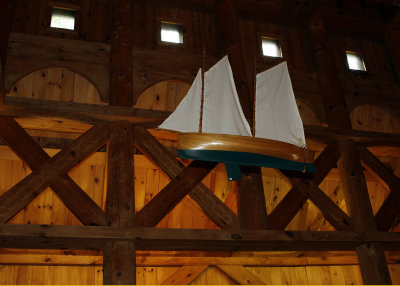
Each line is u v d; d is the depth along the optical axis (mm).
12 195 4172
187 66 5887
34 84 5453
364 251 4980
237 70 5914
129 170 4594
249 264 6785
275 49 6691
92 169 5871
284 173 5188
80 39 5719
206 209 4668
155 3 6414
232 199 5980
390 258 7238
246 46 6449
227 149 4047
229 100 4508
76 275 6203
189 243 4465
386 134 5754
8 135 4531
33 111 4660
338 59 6840
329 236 4809
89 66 5465
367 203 5250
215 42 6398
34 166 4402
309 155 4453
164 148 4887
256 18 6824
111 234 4129
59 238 4035
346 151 5613
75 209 4266
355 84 6594
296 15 6949
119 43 5637
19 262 5961
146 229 4258
